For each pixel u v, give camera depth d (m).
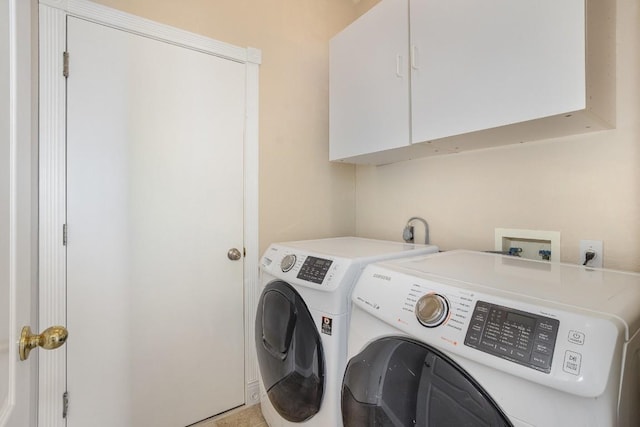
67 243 1.28
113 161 1.38
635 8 1.01
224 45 1.66
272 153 1.83
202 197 1.60
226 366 1.68
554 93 0.89
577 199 1.14
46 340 0.63
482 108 1.06
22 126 0.67
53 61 1.24
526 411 0.56
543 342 0.56
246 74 1.73
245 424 1.59
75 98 1.29
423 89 1.26
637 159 1.01
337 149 1.73
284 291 1.28
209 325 1.63
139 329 1.44
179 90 1.53
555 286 0.74
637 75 1.01
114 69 1.38
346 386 0.95
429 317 0.72
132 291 1.42
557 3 0.88
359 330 0.93
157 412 1.49
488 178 1.41
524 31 0.95
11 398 0.58
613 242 1.06
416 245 1.49
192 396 1.58
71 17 1.28
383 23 1.44
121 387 1.40
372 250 1.31
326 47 2.05
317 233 2.01
